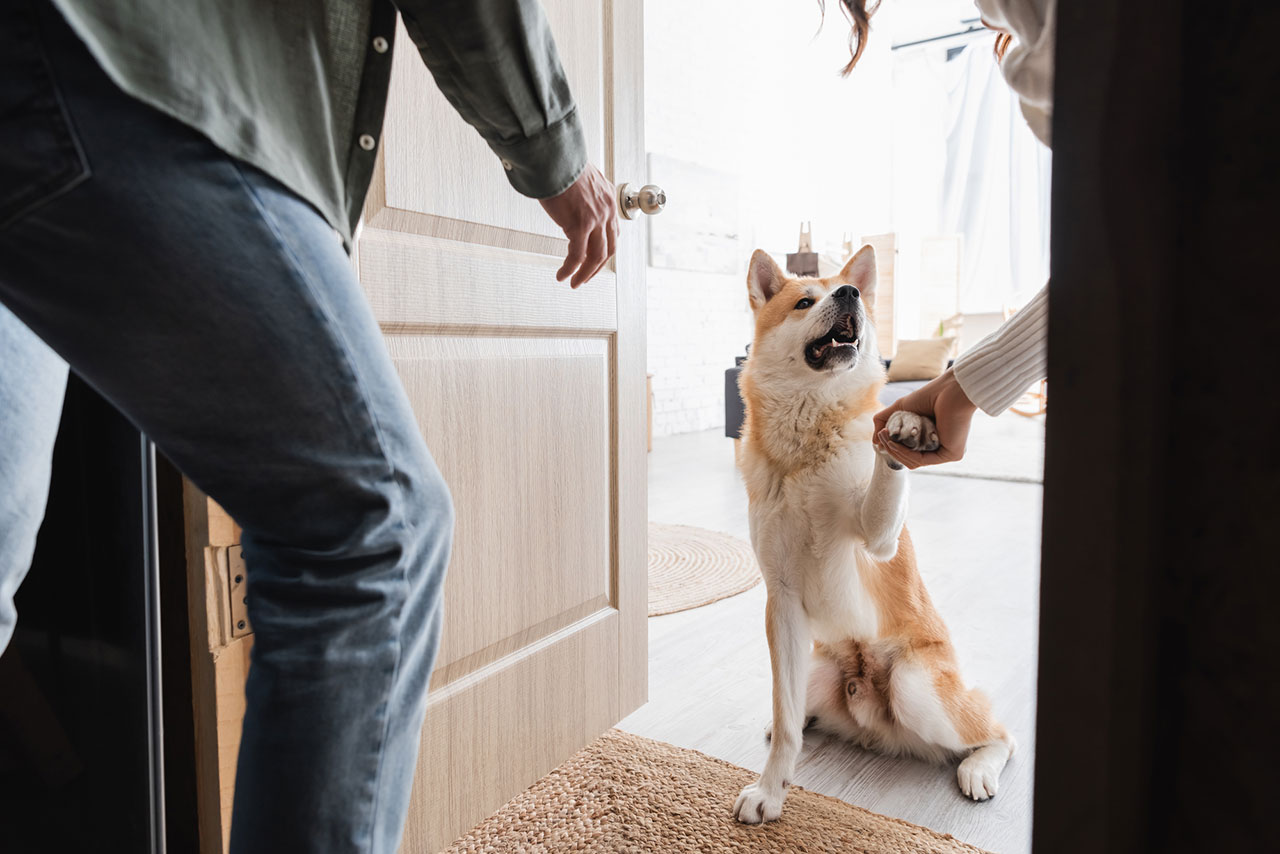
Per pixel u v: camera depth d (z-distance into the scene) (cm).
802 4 764
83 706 92
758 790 130
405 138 111
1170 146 21
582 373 147
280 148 51
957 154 829
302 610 54
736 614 234
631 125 155
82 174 44
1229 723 22
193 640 98
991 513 360
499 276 126
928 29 835
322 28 55
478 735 124
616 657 158
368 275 105
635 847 120
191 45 46
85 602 91
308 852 53
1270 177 20
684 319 663
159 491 100
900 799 137
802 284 160
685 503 395
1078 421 23
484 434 125
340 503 54
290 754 53
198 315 48
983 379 94
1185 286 21
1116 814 23
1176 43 21
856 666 156
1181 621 22
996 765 141
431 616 62
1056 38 22
